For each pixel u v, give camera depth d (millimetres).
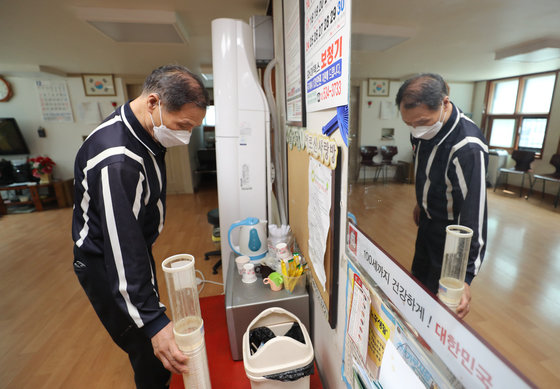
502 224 275
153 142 963
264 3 2150
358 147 553
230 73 1517
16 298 2238
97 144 857
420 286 405
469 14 286
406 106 364
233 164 1609
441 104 319
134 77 4660
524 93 249
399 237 441
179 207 4629
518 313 266
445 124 319
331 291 808
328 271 827
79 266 1056
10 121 4422
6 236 3486
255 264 1346
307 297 1111
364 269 603
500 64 264
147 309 877
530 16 243
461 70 295
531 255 255
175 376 1063
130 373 1557
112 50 3182
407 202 406
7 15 2156
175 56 3559
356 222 620
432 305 384
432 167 346
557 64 229
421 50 338
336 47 631
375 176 491
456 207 323
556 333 241
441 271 359
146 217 1069
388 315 520
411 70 352
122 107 932
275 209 2213
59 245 3199
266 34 1869
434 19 316
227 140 1582
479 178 293
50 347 1747
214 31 1505
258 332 1008
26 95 4547
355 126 560
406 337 463
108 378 1530
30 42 2830
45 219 4133
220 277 2449
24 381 1522
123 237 830
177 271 725
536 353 253
